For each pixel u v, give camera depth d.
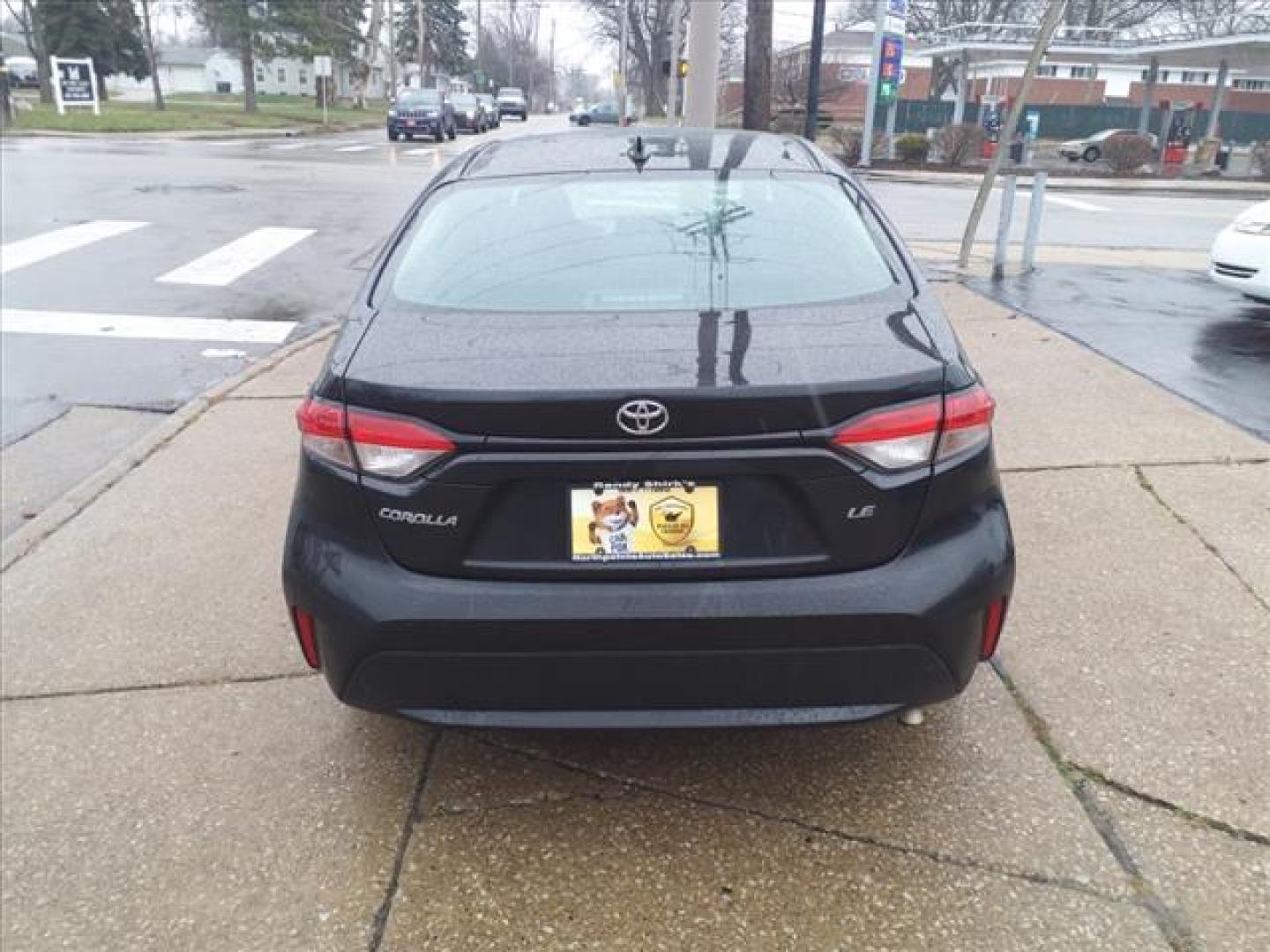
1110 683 3.31
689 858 2.63
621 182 3.27
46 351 7.41
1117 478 4.86
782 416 2.32
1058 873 2.57
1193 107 34.53
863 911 2.46
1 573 4.15
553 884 2.55
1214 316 8.17
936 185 24.08
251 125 38.91
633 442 2.32
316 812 2.82
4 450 5.62
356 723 3.20
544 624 2.38
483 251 2.97
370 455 2.41
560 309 2.69
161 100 46.19
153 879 2.61
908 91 60.28
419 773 2.96
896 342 2.53
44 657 3.57
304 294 9.22
